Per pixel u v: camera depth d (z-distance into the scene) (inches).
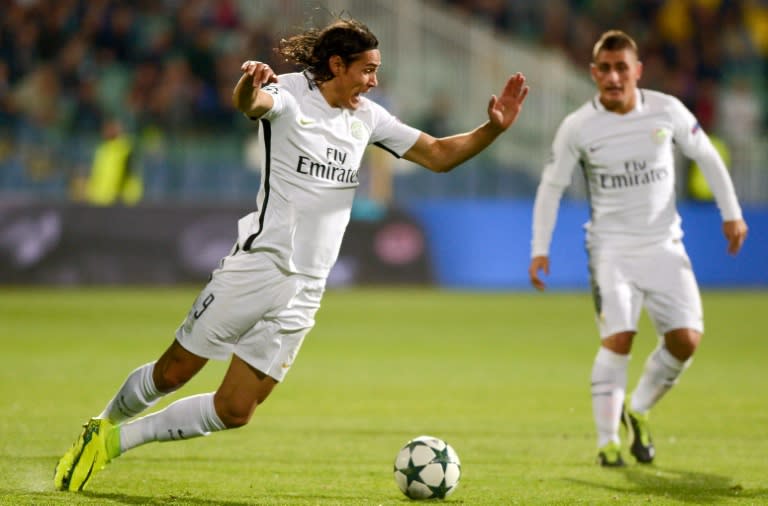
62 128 2994.6
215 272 714.8
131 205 2532.0
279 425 1063.6
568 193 2869.1
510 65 3203.7
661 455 935.0
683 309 903.1
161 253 2539.4
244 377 715.4
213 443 959.0
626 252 913.5
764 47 3826.3
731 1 3750.0
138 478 798.5
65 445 923.4
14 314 2079.2
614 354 895.7
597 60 916.6
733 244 950.4
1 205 2484.0
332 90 705.0
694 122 933.8
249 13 3282.5
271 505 713.0
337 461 884.6
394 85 3191.4
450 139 749.9
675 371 905.5
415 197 2982.3
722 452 948.6
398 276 2719.0
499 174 3063.5
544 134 3161.9
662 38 3634.4
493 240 2783.0
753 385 1385.3
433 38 3240.7
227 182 2876.5
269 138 698.8
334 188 709.9
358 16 3184.1
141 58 3159.5
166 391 732.7
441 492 732.7
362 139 719.7
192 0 3262.8
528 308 2388.0
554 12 3572.8
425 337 1884.8
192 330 710.5
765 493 772.0
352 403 1213.7
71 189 2783.0
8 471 805.9
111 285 2519.7
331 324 2054.6
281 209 700.7
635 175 912.9
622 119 917.2
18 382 1316.4
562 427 1072.2
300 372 1469.0
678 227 927.7
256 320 707.4
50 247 2495.1
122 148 2576.3
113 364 1489.9
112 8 3198.8
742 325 2116.1
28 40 3090.6
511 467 871.1
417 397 1261.1
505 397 1267.2
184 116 3063.5
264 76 642.8
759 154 3002.0
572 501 739.4
